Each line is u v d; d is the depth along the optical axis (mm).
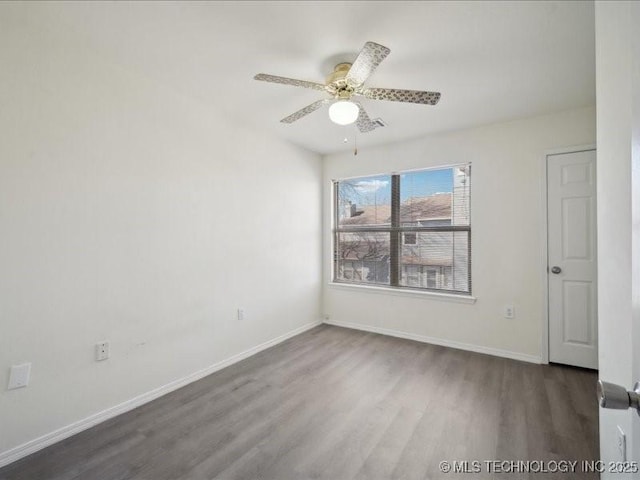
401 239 3707
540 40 1801
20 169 1675
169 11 1594
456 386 2443
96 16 1632
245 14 1610
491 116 2895
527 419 1995
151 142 2289
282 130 3287
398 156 3641
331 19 1640
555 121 2820
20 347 1679
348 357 3039
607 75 1059
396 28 1706
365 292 3879
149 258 2277
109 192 2053
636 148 550
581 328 2736
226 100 2613
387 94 1965
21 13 1609
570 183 2764
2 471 1576
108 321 2045
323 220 4203
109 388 2043
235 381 2555
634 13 555
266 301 3309
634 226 574
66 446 1764
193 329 2580
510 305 3020
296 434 1864
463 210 3318
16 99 1662
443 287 3438
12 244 1651
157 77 2252
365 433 1870
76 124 1895
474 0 1505
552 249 2842
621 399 558
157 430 1909
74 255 1886
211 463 1635
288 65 2082
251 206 3137
